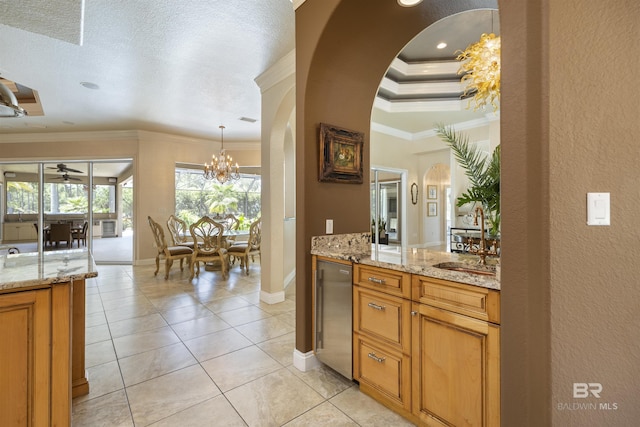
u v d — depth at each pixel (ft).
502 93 3.49
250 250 17.47
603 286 3.27
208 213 25.04
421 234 24.02
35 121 17.08
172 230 17.49
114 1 7.29
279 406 5.63
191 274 15.07
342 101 7.52
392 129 21.68
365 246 7.98
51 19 7.16
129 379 6.51
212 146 22.13
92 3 7.34
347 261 6.28
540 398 3.27
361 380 5.99
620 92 3.28
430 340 4.79
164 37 8.87
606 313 3.28
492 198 5.52
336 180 7.43
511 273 3.48
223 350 7.82
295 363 7.07
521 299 3.40
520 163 3.34
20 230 20.02
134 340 8.39
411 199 23.53
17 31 8.46
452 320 4.47
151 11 7.70
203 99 13.92
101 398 5.85
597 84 3.24
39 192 19.97
